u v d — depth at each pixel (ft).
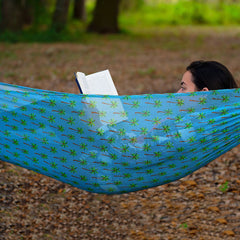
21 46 62.08
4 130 11.50
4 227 15.67
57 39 70.79
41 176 19.66
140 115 11.05
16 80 38.81
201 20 127.95
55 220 16.71
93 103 10.97
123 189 11.96
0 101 11.28
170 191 19.25
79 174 11.61
